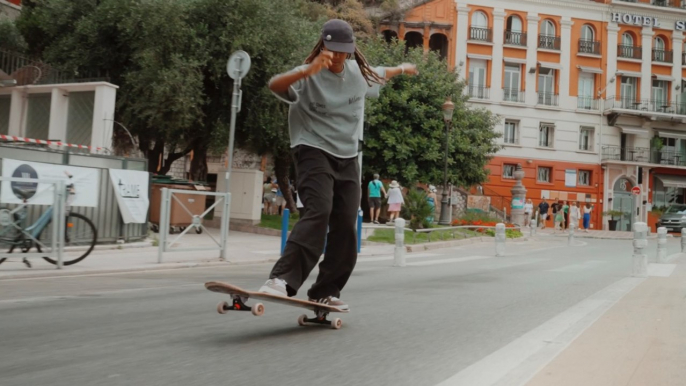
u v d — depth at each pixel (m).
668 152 45.28
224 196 11.64
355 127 4.26
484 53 42.44
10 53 17.77
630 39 44.84
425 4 42.19
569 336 4.54
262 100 18.22
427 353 3.94
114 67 18.66
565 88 43.47
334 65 4.11
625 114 43.66
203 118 19.05
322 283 4.51
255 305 3.86
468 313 5.75
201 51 17.52
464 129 30.61
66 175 11.38
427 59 31.23
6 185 8.62
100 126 15.83
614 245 24.41
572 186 43.28
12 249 8.77
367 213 29.52
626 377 3.30
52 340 4.12
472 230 25.25
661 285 8.59
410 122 29.31
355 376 3.31
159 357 3.61
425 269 11.19
